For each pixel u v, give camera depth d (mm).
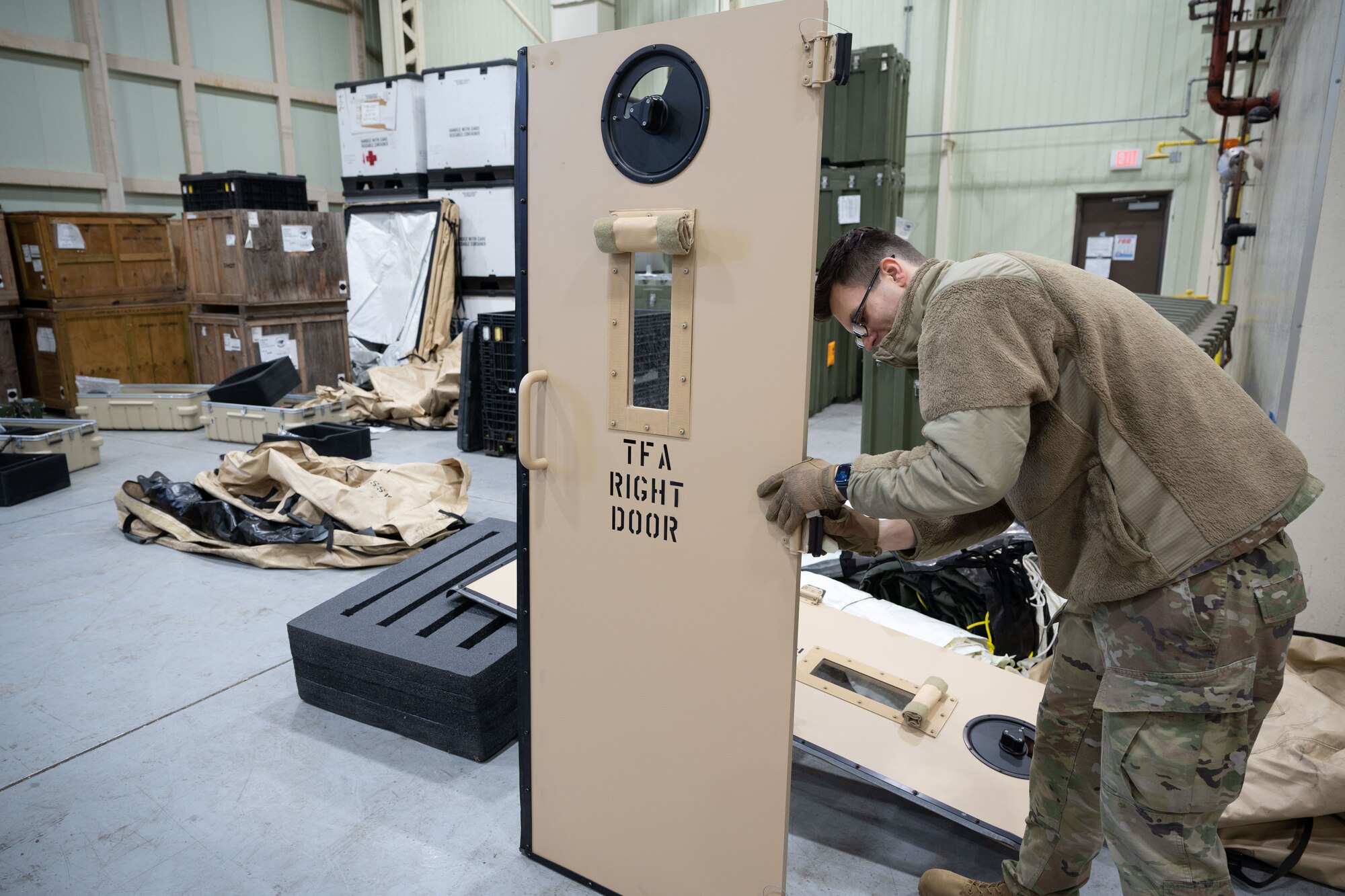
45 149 6906
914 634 2375
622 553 1483
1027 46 6809
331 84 9141
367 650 2229
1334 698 2055
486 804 1998
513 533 3131
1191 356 1184
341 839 1871
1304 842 1720
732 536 1359
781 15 1164
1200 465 1133
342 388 6445
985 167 7168
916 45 7203
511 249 6816
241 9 8180
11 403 5715
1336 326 2516
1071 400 1176
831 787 2062
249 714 2373
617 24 7934
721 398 1324
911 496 1144
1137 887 1232
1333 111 2428
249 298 6133
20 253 6133
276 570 3434
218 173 6520
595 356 1438
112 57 7238
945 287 1176
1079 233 7000
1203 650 1139
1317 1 2854
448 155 6883
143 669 2619
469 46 8938
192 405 5883
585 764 1636
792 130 1186
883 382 4156
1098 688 1356
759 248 1245
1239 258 5211
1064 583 1305
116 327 6352
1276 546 1165
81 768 2115
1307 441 2613
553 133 1405
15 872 1762
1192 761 1155
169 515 3691
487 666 2129
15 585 3234
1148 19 6359
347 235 7027
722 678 1418
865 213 6047
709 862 1509
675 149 1283
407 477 3828
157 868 1778
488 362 5105
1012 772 1754
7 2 6531
